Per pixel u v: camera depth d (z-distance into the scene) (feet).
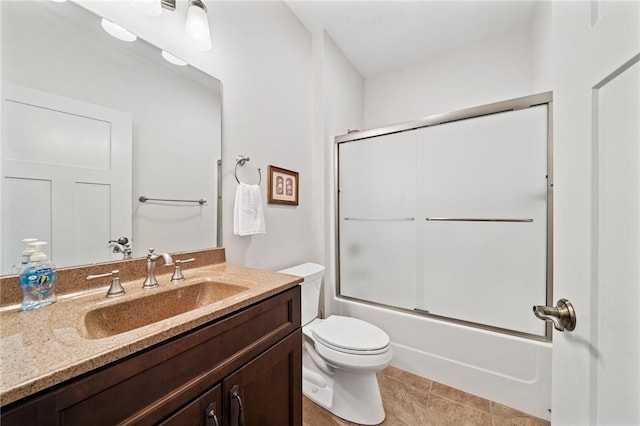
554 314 1.89
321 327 4.84
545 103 4.61
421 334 5.63
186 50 3.90
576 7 1.77
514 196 4.90
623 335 1.30
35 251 2.37
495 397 4.77
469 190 5.34
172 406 1.90
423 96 8.27
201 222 4.10
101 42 3.02
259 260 5.17
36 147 2.56
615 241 1.38
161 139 3.60
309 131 6.73
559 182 1.99
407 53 7.91
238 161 4.68
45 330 1.91
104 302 2.51
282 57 5.78
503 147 5.00
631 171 1.26
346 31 6.87
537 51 6.11
